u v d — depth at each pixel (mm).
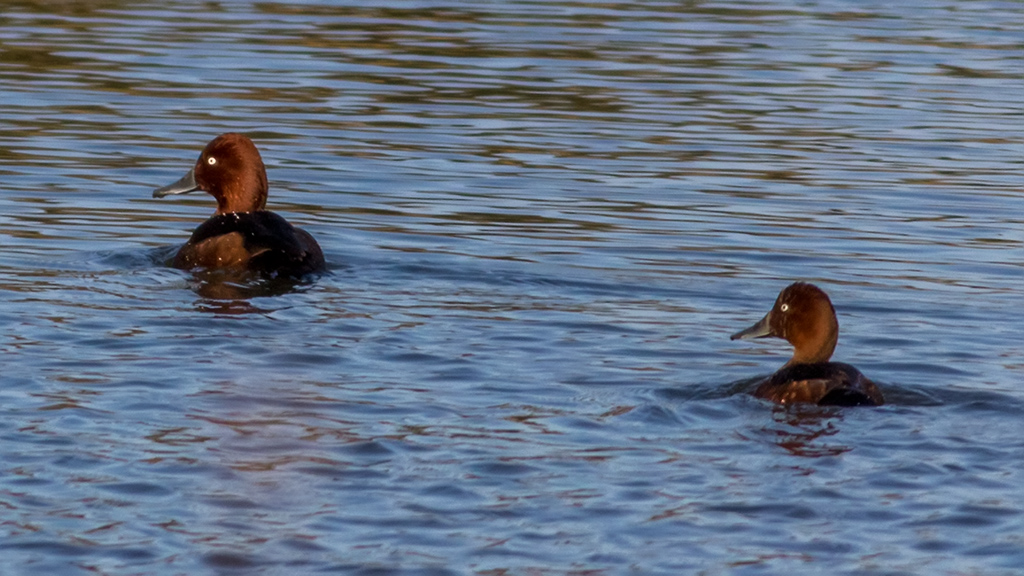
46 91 46719
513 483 17359
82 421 19094
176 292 26203
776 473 17859
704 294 28000
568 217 34344
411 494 16922
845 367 21531
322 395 20609
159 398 20188
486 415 19984
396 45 56250
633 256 30859
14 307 24750
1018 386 22188
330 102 46719
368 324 24547
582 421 19844
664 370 22766
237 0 65875
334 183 37125
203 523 15961
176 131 42188
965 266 30828
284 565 14992
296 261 27781
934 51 57906
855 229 33938
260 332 23750
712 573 15031
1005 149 42781
